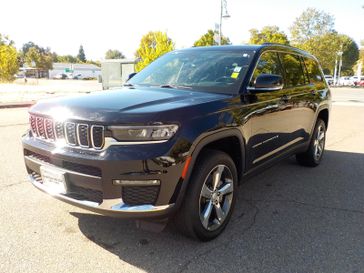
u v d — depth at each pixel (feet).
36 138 10.64
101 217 11.97
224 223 11.10
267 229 11.58
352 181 16.87
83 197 9.60
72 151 9.38
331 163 20.20
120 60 54.39
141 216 9.05
